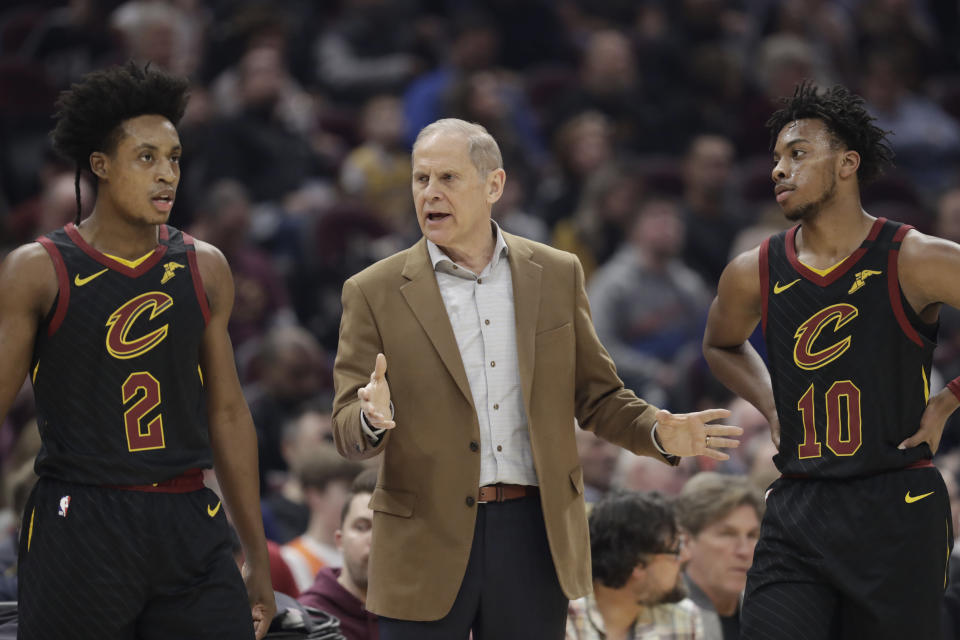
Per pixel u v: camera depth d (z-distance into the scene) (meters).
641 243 25.89
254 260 24.67
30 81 27.47
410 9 35.00
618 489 13.55
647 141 32.53
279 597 11.85
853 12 40.19
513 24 35.34
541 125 32.56
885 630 10.12
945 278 10.11
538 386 10.61
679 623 13.44
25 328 9.63
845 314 10.35
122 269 9.83
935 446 10.53
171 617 9.82
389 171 29.67
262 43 31.16
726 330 11.26
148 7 29.12
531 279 10.80
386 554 10.44
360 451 10.17
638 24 36.84
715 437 10.44
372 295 10.72
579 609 13.24
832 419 10.32
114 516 9.63
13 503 14.02
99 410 9.70
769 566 10.45
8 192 26.97
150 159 9.85
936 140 34.44
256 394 21.08
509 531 10.45
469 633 10.66
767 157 33.34
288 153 28.27
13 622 11.46
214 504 10.12
